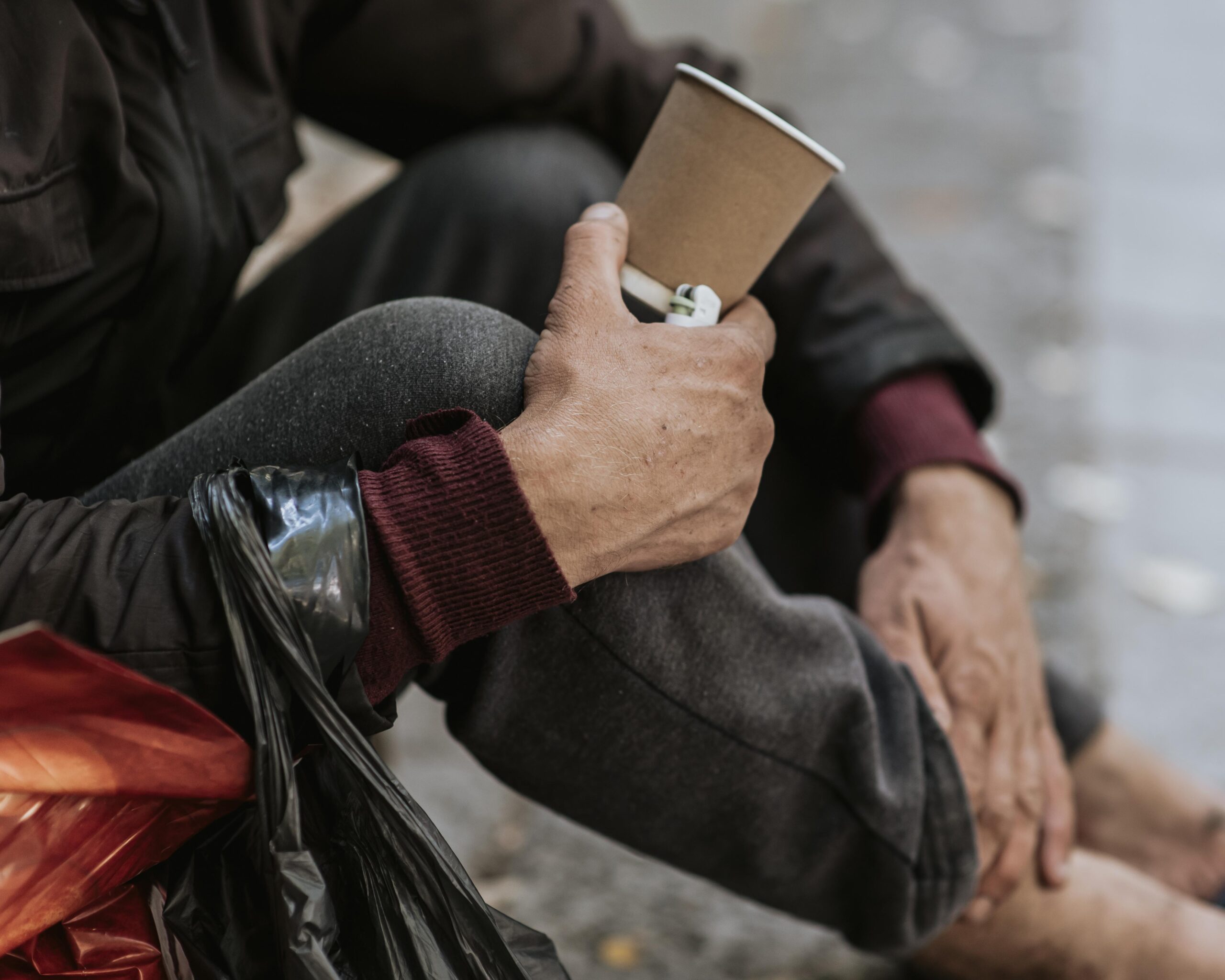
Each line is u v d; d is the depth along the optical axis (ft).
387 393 2.49
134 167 2.75
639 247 2.70
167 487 2.56
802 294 3.89
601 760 2.74
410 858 2.24
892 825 2.86
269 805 2.11
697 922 4.28
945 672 3.43
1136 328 9.06
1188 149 12.71
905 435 3.70
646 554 2.47
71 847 2.03
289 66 3.55
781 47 15.52
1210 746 5.17
